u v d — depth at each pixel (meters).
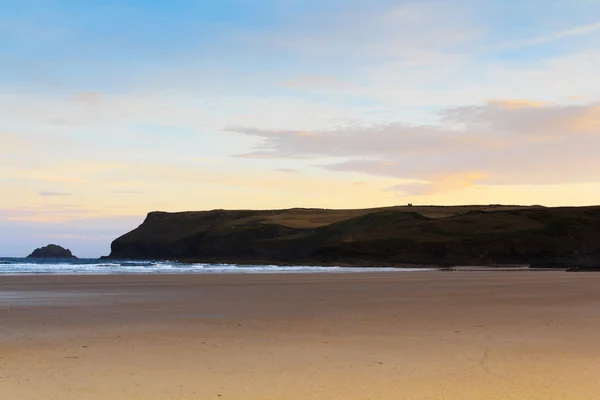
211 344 13.22
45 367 10.58
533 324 16.84
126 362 11.06
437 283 42.84
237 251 176.88
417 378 9.66
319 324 16.94
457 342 13.47
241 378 9.69
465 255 132.50
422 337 14.27
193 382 9.40
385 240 142.50
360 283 42.88
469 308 22.03
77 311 20.84
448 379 9.58
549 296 28.50
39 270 75.69
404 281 46.47
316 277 55.62
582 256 131.25
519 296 28.52
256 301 25.53
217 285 39.56
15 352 12.17
